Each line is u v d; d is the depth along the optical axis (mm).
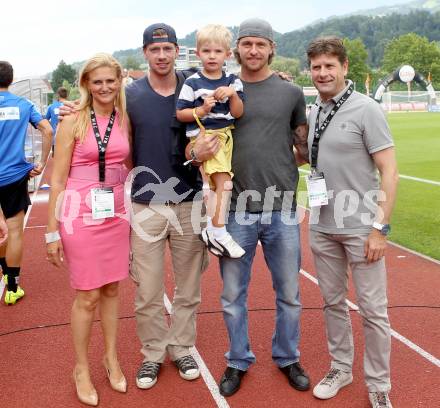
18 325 5047
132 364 4312
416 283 5938
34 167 5840
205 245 4086
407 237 7879
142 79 3916
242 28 3600
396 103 55625
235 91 3523
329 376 3834
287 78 3906
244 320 3918
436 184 12289
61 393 3881
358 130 3438
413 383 3889
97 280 3643
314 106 3740
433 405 3619
